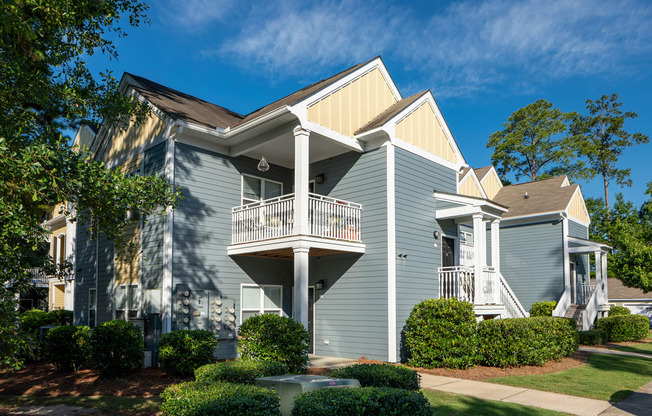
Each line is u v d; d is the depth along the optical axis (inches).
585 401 323.3
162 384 367.9
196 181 503.2
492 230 588.4
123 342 394.0
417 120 564.7
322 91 494.0
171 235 472.1
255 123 480.4
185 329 432.8
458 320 451.8
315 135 488.7
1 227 213.6
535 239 834.2
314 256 560.7
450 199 564.1
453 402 314.8
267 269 552.1
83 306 616.1
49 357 428.8
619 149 1758.1
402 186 523.5
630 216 1093.1
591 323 756.6
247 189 557.3
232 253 514.3
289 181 607.2
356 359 500.7
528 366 459.5
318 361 485.4
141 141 539.8
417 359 461.7
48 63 324.8
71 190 230.4
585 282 928.3
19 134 232.2
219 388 217.5
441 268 566.9
